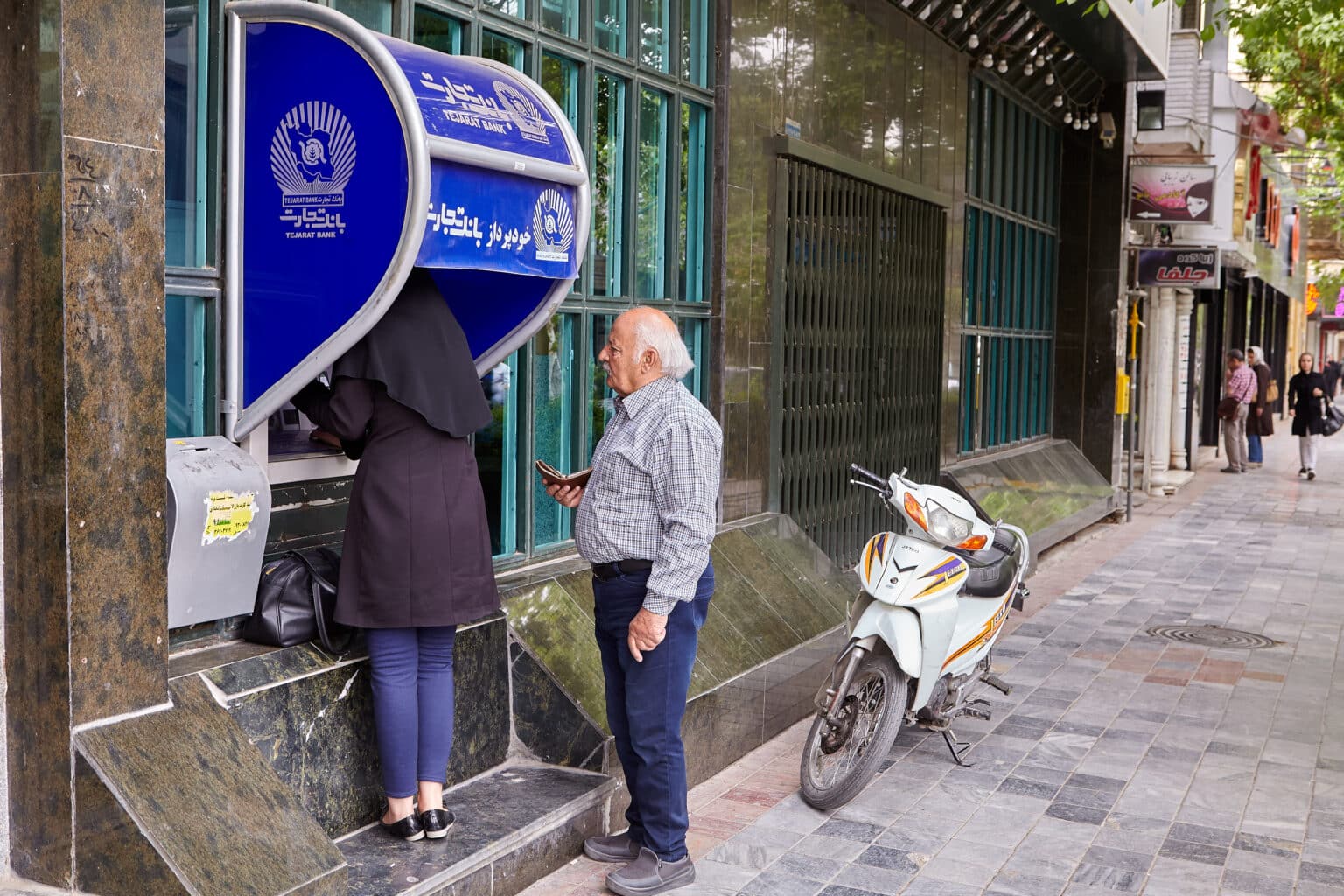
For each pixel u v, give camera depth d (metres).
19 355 3.16
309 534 4.23
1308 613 9.12
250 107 3.79
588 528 4.07
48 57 3.04
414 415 3.78
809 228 7.68
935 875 4.34
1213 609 9.27
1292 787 5.32
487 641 4.55
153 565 3.33
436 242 3.71
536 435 5.53
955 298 10.62
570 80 5.56
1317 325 61.12
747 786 5.22
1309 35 12.35
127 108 3.19
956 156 10.48
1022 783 5.32
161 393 3.33
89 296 3.13
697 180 6.63
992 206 11.77
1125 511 15.00
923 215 9.58
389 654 3.81
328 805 3.84
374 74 3.59
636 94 5.98
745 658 5.68
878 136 8.78
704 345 6.74
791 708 6.05
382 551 3.73
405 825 3.86
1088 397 14.41
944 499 4.98
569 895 4.04
